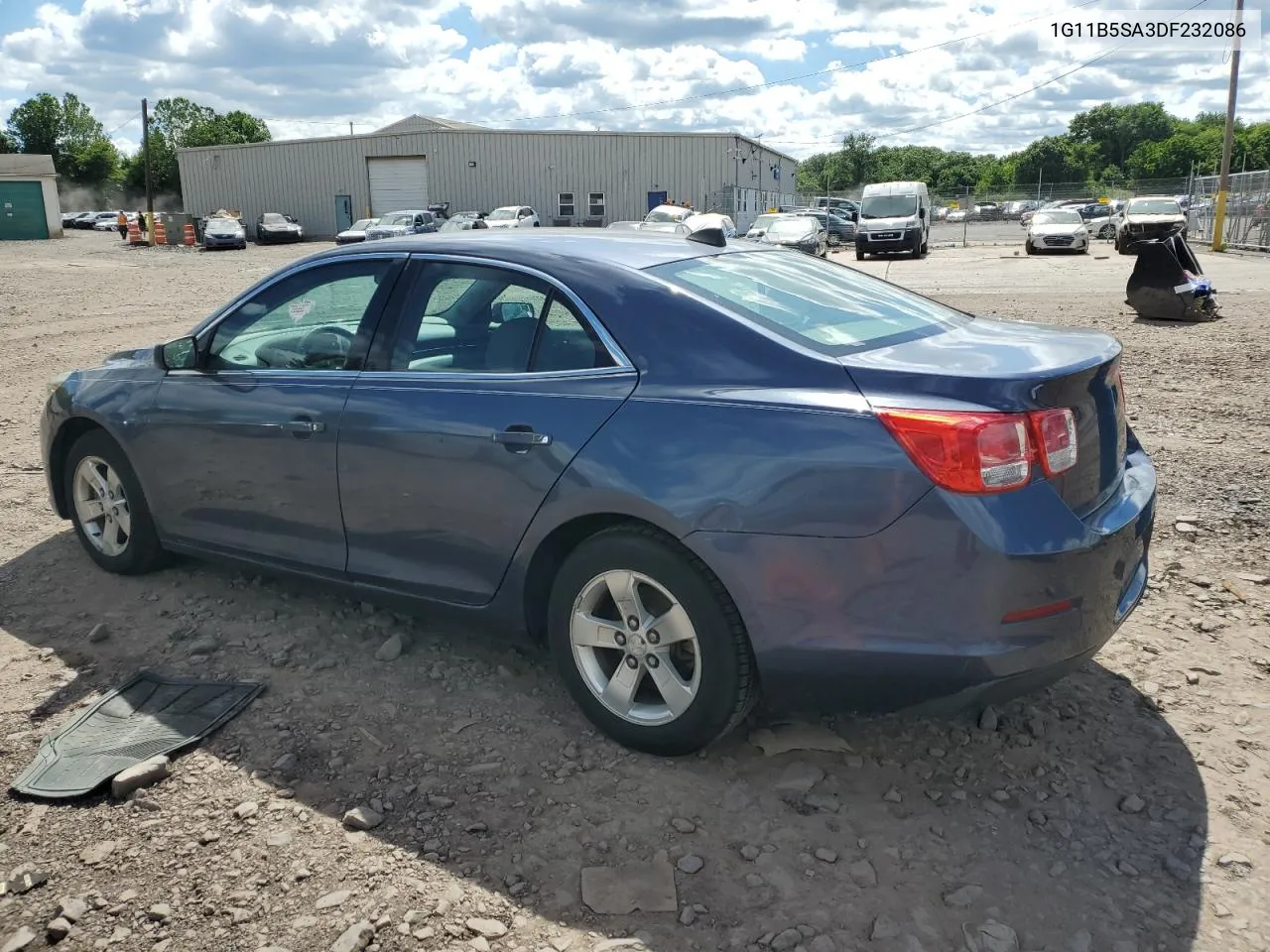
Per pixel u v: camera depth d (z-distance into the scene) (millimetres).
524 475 3184
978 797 2988
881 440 2689
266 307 4035
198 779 3084
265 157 57594
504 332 3391
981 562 2625
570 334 3248
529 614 3389
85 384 4578
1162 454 6430
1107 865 2695
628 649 3125
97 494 4652
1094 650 2883
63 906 2545
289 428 3754
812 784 3035
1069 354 2988
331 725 3387
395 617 4207
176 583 4566
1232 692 3570
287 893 2598
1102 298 16266
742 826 2855
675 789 3020
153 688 3637
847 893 2588
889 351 2998
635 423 3004
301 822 2881
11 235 51094
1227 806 2936
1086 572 2748
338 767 3145
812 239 30062
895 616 2713
